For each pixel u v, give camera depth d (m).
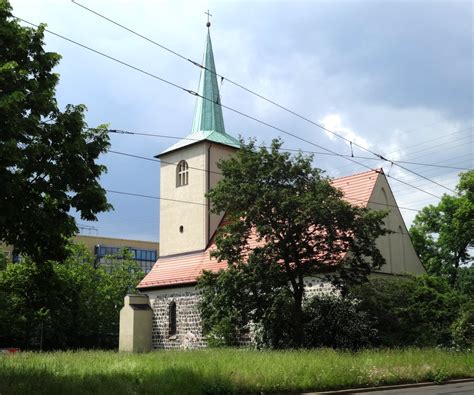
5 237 16.06
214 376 16.59
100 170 16.98
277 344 32.09
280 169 30.69
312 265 30.28
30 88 15.68
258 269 28.91
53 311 51.50
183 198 46.84
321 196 28.92
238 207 30.78
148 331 44.59
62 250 16.75
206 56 49.16
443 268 46.28
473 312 30.47
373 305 31.64
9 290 48.47
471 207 43.09
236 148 47.09
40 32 16.62
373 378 19.95
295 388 17.58
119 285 57.91
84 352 29.53
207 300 31.17
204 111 47.94
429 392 17.91
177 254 46.38
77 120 16.34
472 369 24.28
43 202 16.25
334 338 31.45
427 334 30.92
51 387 14.27
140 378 16.48
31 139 15.42
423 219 48.69
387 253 38.34
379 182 38.56
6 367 17.84
